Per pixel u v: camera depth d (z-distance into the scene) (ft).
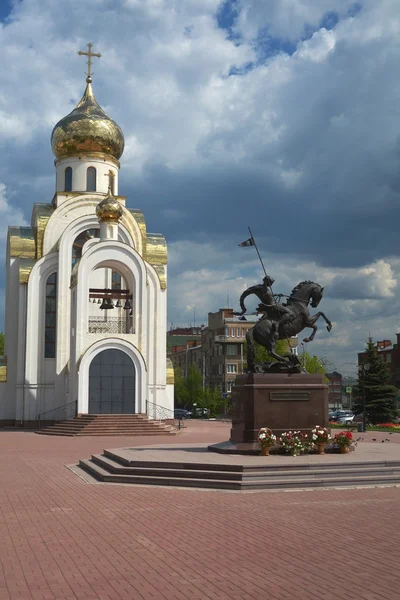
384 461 63.98
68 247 163.02
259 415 73.82
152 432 133.28
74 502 54.08
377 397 198.08
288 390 74.74
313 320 80.59
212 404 294.46
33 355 160.04
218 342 328.49
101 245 147.23
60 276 161.48
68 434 132.46
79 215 168.66
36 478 69.26
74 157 176.14
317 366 268.62
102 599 28.86
